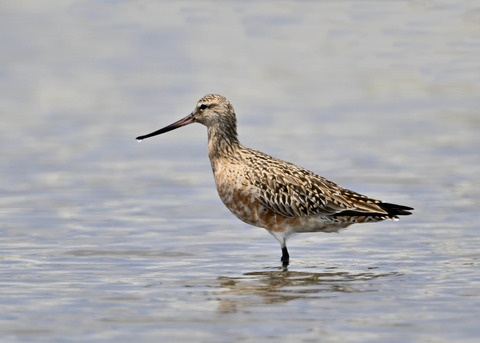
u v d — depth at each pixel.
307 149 26.75
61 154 26.55
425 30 40.88
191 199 21.73
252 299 14.12
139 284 15.09
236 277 15.62
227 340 12.05
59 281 15.23
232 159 18.19
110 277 15.55
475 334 12.19
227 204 18.28
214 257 17.09
